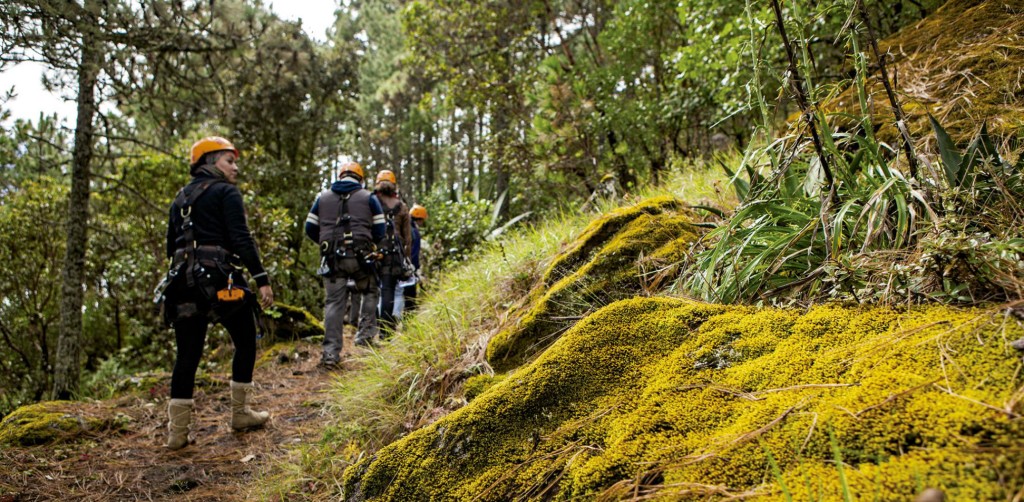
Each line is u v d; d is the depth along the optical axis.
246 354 3.14
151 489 2.46
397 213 5.51
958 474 0.77
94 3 4.05
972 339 1.03
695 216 2.70
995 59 2.47
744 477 0.99
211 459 2.78
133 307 7.84
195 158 3.03
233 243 2.91
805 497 0.87
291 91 12.64
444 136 24.95
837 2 1.65
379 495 1.54
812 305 1.47
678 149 6.61
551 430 1.42
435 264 8.61
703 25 5.00
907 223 1.48
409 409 2.41
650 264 2.36
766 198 1.82
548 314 2.38
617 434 1.27
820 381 1.13
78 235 5.03
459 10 9.04
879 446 0.89
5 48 3.71
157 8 4.59
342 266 4.50
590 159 6.93
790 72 1.66
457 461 1.48
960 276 1.24
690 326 1.58
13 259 6.85
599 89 6.95
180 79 5.25
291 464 2.41
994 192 1.43
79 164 5.02
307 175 13.84
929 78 2.70
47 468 2.63
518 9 9.22
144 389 4.03
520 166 8.22
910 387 0.98
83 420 3.13
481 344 2.56
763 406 1.13
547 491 1.25
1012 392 0.87
